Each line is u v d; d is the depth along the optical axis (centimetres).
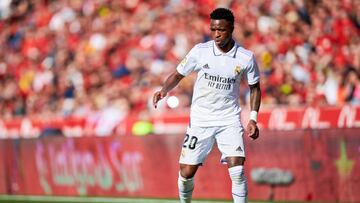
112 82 5906
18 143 4488
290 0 5588
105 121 5109
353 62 4822
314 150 3497
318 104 4456
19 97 6525
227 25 2262
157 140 3944
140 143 4006
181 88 5056
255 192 3672
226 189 3731
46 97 6234
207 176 3797
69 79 6188
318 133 3484
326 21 5350
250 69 2309
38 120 5453
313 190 3503
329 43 5169
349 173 3391
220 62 2303
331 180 3450
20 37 7225
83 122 5241
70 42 6700
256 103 2336
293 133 3562
